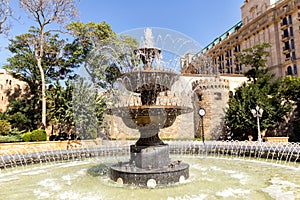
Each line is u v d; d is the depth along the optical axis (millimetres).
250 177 5609
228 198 3996
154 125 5141
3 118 17828
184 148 11055
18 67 20062
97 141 9328
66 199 4164
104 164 7805
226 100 17406
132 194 4234
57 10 16969
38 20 16922
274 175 5855
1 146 10594
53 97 15117
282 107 18484
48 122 18516
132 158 5336
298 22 32281
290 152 8062
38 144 11805
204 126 12133
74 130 14438
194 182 4988
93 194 4344
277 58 34781
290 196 4090
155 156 5121
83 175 6211
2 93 19969
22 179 5996
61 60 20938
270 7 36062
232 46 44500
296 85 18969
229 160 8734
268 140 16094
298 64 31844
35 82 20688
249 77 25734
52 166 8062
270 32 36219
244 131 18109
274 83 20812
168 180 4793
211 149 10836
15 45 20203
